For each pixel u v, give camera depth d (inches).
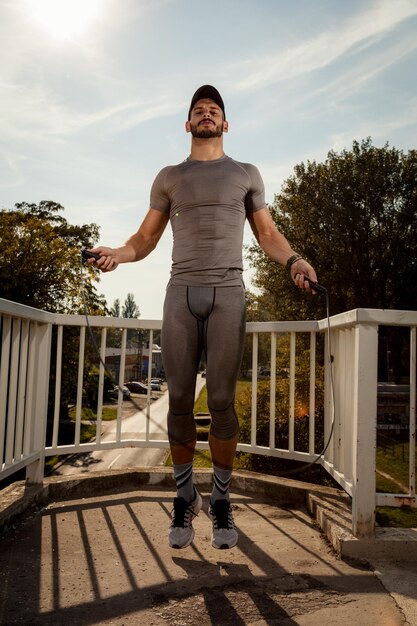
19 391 99.2
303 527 91.0
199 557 75.2
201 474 118.5
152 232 82.1
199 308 71.3
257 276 909.2
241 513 99.8
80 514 96.2
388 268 899.4
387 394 478.9
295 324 117.5
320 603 60.4
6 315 89.0
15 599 60.8
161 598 61.5
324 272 876.0
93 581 66.2
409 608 59.2
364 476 77.5
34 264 641.0
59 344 116.0
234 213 74.2
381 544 75.8
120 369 125.1
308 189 906.7
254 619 56.2
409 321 80.1
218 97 78.8
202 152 78.7
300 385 244.4
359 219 882.1
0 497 96.2
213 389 71.6
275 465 240.7
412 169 898.7
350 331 93.0
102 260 74.0
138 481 118.0
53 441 113.0
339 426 101.9
